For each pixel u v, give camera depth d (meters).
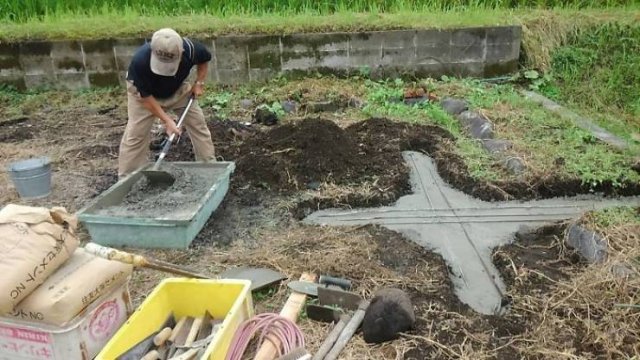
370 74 6.77
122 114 6.12
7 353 2.29
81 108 6.32
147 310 2.41
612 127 5.32
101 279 2.30
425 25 6.65
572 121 5.11
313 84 6.54
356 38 6.60
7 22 7.26
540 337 2.53
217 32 6.68
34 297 2.16
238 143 4.95
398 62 6.73
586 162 4.20
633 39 6.92
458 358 2.41
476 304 2.88
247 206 3.91
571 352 2.42
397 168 4.39
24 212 2.29
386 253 3.27
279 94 6.34
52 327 2.17
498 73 6.80
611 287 2.76
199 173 3.92
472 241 3.43
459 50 6.66
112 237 3.30
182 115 3.83
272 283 2.91
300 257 3.19
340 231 3.52
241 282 2.50
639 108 6.06
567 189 3.98
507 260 3.18
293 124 4.86
